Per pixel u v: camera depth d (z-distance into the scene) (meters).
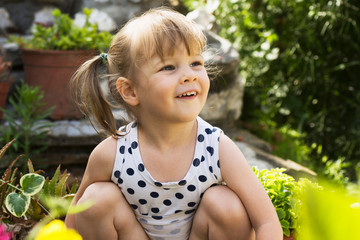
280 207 1.54
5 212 1.62
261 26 3.68
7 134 2.54
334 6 3.31
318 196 0.28
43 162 2.76
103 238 1.33
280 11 3.61
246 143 3.17
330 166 3.20
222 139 1.34
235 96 3.31
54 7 3.48
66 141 2.75
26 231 1.55
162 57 1.21
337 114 3.60
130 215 1.37
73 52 2.79
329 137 3.57
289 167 2.80
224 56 3.05
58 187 1.65
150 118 1.30
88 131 2.77
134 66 1.27
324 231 0.28
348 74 3.57
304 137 3.62
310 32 3.44
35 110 2.84
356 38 3.46
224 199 1.28
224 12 3.88
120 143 1.37
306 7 3.45
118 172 1.35
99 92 1.43
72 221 1.41
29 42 2.93
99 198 1.29
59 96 2.85
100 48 2.85
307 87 3.67
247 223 1.30
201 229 1.33
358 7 3.34
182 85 1.22
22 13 3.45
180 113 1.23
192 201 1.35
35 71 2.84
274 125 3.70
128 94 1.32
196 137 1.35
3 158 2.60
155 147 1.34
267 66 3.69
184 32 1.22
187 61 1.24
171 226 1.39
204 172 1.33
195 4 3.86
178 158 1.33
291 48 3.58
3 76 2.86
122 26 1.49
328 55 3.54
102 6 3.40
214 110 3.16
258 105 3.79
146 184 1.33
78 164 2.84
